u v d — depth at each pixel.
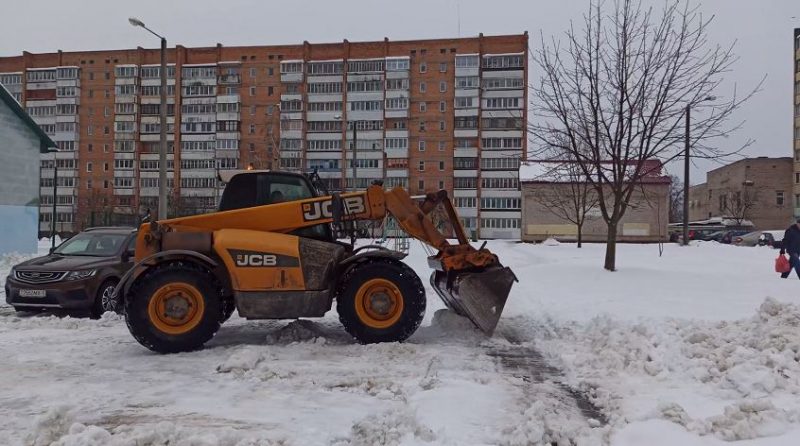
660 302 9.62
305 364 6.38
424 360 6.55
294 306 7.19
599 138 14.17
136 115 77.56
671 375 5.72
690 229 55.53
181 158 76.56
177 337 6.94
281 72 74.44
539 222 46.38
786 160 66.88
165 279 6.96
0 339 7.84
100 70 78.81
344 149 74.06
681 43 13.34
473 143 72.19
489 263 7.72
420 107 73.25
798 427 4.13
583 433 4.20
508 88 71.56
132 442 3.99
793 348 5.79
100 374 6.07
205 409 4.94
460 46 72.62
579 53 13.77
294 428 4.46
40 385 5.67
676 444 3.94
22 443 4.14
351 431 4.30
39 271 10.02
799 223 13.19
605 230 45.28
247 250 7.13
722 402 4.91
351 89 73.88
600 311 9.04
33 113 79.31
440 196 8.05
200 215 7.51
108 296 10.19
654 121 13.43
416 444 4.06
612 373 5.94
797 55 60.78
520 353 7.00
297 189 8.05
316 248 7.28
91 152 78.69
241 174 7.89
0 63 80.50
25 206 22.47
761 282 11.99
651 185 42.72
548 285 12.30
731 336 6.51
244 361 6.25
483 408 4.84
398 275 7.31
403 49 73.88
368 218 7.70
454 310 8.37
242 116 76.00
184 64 77.00
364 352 6.84
